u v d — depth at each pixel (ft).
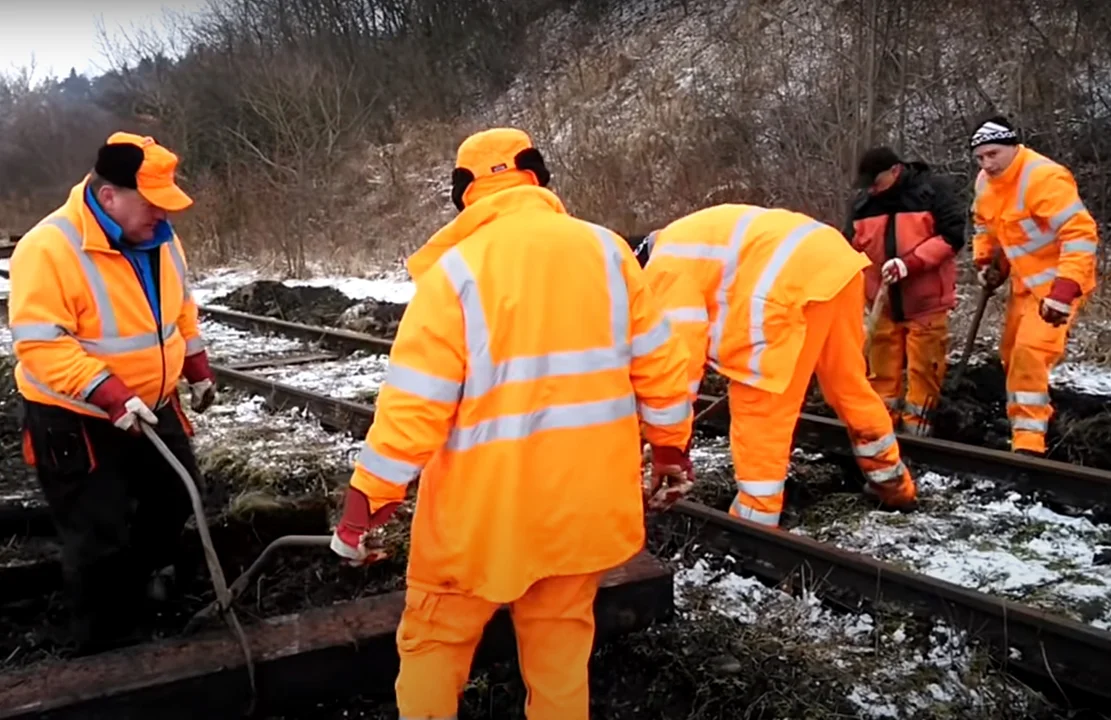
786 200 41.22
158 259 11.55
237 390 25.58
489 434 8.50
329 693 11.44
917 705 11.13
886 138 39.73
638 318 9.02
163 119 72.95
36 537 15.48
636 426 9.05
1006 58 39.37
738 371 14.87
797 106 42.34
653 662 12.10
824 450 20.08
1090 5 37.93
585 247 8.75
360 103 72.28
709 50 59.16
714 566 15.12
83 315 10.87
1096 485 16.63
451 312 8.25
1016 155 18.89
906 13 38.37
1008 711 11.12
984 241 20.76
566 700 9.16
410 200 63.77
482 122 71.46
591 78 65.77
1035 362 19.01
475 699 11.57
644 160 51.52
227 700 10.94
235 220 61.36
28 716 9.95
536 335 8.45
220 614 11.62
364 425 21.31
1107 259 31.89
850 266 14.49
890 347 21.09
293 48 78.79
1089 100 37.32
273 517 15.12
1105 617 12.91
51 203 88.12
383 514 8.60
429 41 79.56
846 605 13.56
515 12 77.87
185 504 12.78
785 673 11.62
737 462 15.62
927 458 19.11
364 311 38.88
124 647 12.43
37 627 13.74
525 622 9.21
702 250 14.88
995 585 13.98
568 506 8.61
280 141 64.18
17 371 11.45
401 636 9.48
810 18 50.01
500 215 8.66
